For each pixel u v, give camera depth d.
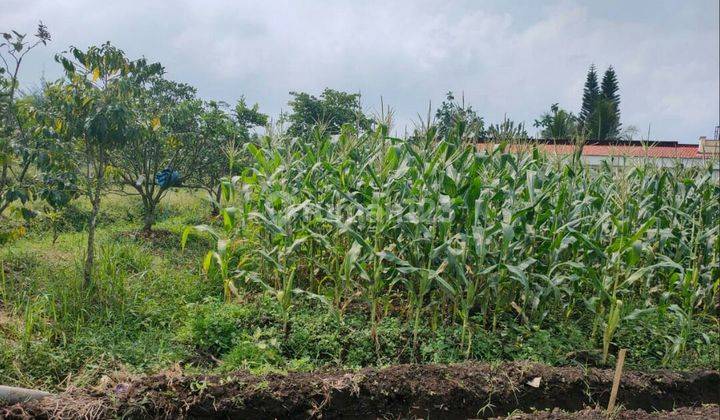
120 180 9.60
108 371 4.63
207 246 9.10
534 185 6.84
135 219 11.59
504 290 6.23
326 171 7.17
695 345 6.32
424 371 4.77
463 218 6.14
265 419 4.23
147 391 4.14
